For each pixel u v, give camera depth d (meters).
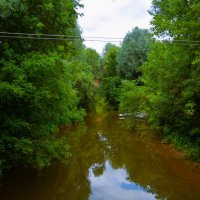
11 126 13.49
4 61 12.54
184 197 12.88
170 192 13.55
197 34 15.38
